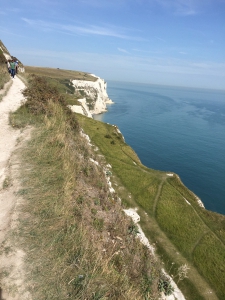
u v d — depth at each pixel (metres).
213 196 44.91
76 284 7.16
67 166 13.73
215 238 22.06
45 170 12.57
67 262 7.87
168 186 29.70
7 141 15.28
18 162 12.80
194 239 21.59
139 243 14.80
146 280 11.33
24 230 8.49
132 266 11.34
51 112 22.22
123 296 7.69
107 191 16.97
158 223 23.05
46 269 7.30
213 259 19.44
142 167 34.12
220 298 16.19
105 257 9.93
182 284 16.67
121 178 29.77
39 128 17.75
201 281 17.23
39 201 10.15
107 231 12.46
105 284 7.66
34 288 6.66
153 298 10.57
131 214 22.41
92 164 19.27
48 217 9.44
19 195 10.27
